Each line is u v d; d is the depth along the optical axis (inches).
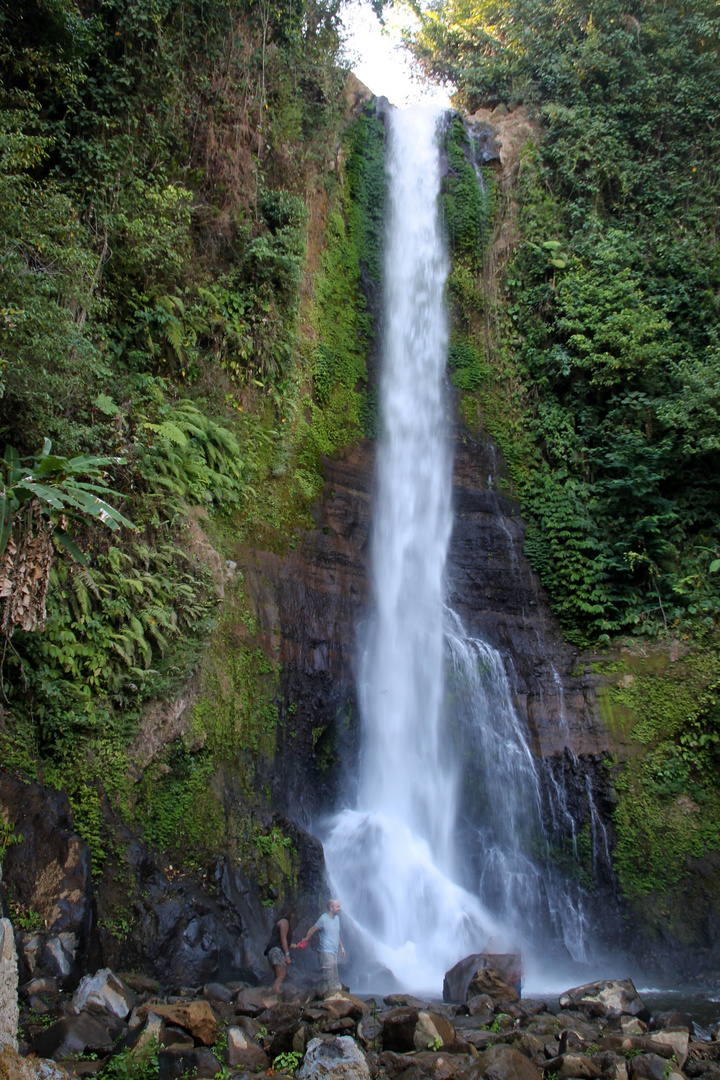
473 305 701.9
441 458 649.0
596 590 561.9
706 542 573.9
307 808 438.3
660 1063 222.2
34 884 281.4
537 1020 274.4
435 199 733.9
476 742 526.6
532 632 572.1
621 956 440.1
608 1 797.2
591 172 730.2
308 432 565.6
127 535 383.9
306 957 344.2
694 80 768.3
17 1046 190.9
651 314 632.4
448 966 404.8
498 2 868.0
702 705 491.5
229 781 384.2
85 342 355.3
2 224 323.3
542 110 764.6
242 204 557.3
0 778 295.1
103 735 336.2
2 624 286.7
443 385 678.5
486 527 618.8
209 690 392.5
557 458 637.9
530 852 484.7
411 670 545.3
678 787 480.1
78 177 438.3
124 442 390.3
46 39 434.0
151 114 492.4
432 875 470.3
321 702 473.4
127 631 352.2
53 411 344.8
